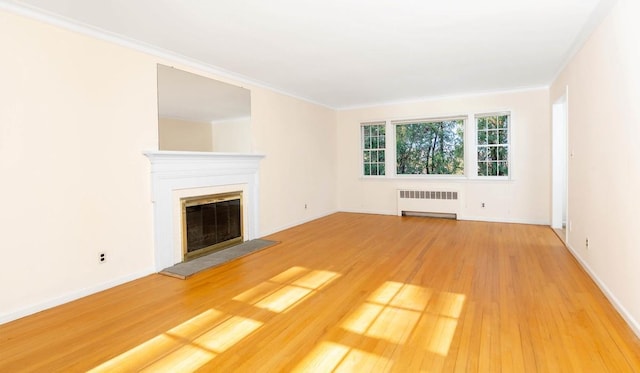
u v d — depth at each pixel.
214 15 2.88
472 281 3.23
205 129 4.29
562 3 2.75
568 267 3.59
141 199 3.54
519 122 5.98
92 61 3.10
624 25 2.42
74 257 2.97
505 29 3.28
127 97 3.39
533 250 4.28
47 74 2.78
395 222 6.37
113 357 2.06
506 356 1.98
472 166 6.41
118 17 2.88
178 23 3.03
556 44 3.71
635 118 2.25
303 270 3.67
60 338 2.30
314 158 6.86
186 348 2.15
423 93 6.25
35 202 2.72
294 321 2.49
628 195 2.37
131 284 3.32
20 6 2.60
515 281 3.21
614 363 1.89
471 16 2.99
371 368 1.90
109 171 3.24
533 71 4.82
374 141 7.47
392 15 2.95
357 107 7.49
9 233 2.57
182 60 3.99
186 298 2.95
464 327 2.34
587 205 3.40
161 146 3.73
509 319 2.44
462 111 6.40
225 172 4.58
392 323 2.43
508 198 6.17
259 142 5.29
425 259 3.98
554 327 2.31
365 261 3.95
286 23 3.08
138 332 2.37
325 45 3.66
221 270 3.71
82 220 3.03
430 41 3.58
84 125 3.04
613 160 2.66
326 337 2.25
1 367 1.97
